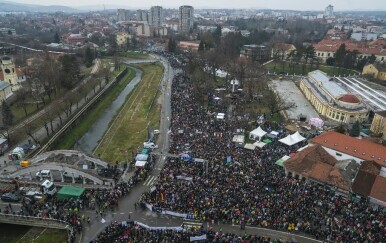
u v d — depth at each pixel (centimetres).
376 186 6169
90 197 6181
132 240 4941
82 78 17000
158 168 7431
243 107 12062
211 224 5469
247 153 7756
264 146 8394
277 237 5166
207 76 16800
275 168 7094
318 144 7812
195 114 10669
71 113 11812
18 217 5688
